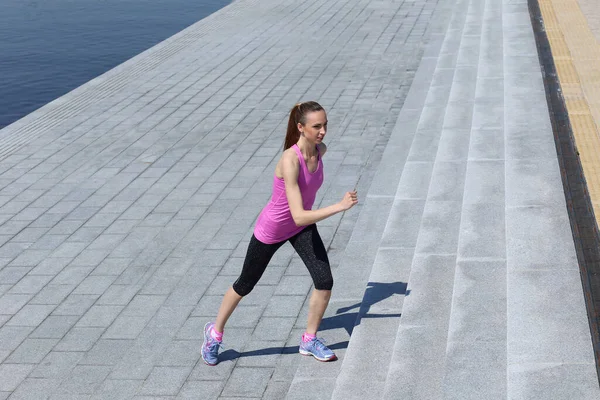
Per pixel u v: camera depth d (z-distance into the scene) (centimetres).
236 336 670
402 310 593
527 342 506
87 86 1510
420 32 1778
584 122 969
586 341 502
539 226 670
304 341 604
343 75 1477
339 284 695
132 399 598
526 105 1016
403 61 1550
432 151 921
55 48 2145
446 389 477
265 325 684
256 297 730
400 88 1376
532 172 791
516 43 1359
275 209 557
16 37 2259
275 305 715
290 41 1772
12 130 1275
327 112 1262
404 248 709
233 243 850
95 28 2352
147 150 1151
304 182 544
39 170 1093
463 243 659
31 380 630
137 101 1397
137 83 1509
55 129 1266
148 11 2572
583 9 1652
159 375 626
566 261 607
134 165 1094
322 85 1420
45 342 682
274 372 619
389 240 724
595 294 538
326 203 926
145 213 938
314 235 575
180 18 2472
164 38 2230
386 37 1753
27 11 2578
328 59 1598
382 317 609
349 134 1157
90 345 673
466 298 576
